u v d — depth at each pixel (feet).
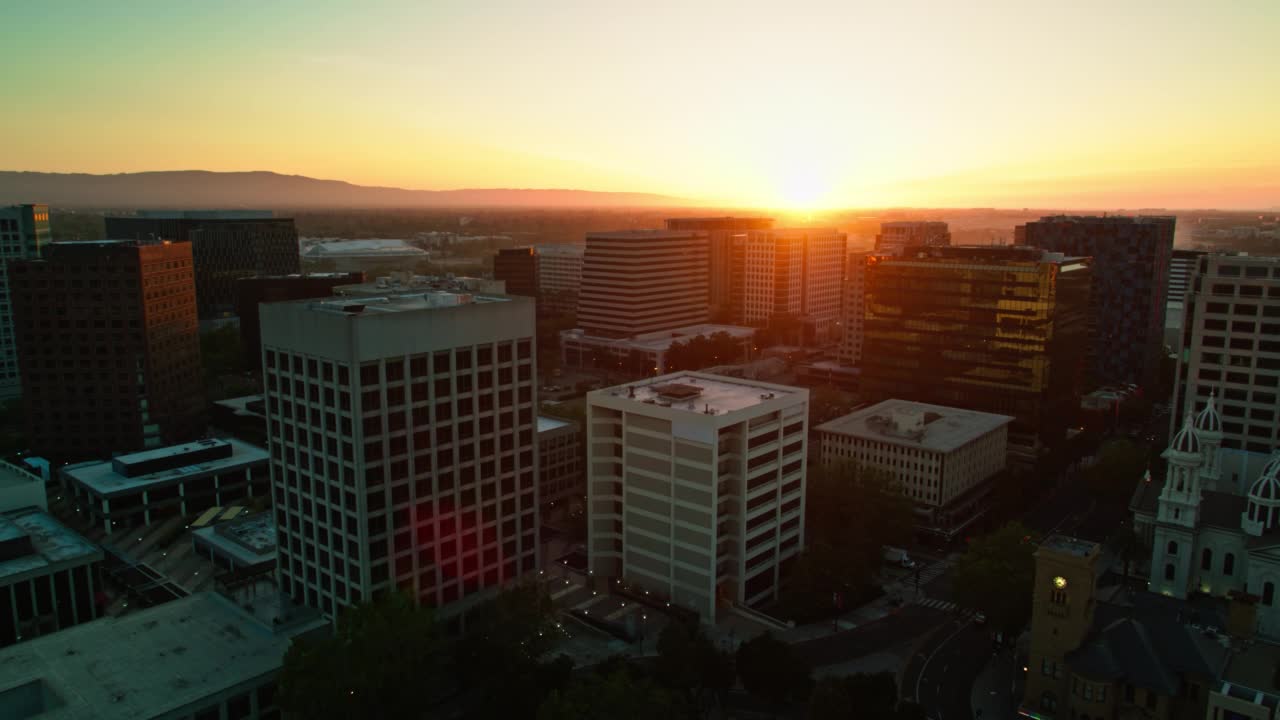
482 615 419.33
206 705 359.25
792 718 405.39
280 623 409.28
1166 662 368.89
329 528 425.28
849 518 576.20
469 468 449.06
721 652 409.08
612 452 525.34
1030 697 401.49
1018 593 451.12
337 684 336.49
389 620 358.64
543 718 335.06
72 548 481.87
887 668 454.81
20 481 552.41
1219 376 641.81
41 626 456.04
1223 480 599.57
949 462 643.04
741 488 489.67
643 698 328.70
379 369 401.70
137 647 398.42
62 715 345.10
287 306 422.82
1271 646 377.30
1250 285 623.36
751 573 507.30
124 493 627.46
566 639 464.24
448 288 526.57
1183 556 490.90
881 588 549.95
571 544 612.70
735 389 544.21
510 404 464.24
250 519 596.29
